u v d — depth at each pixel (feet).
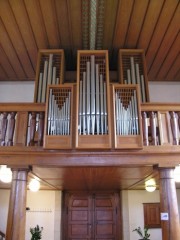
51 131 13.43
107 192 24.81
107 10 15.08
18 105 14.17
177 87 22.86
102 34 17.16
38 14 15.40
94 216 24.22
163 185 13.28
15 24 16.17
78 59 15.80
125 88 14.40
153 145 13.51
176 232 12.48
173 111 14.07
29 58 19.63
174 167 13.39
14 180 13.32
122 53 18.57
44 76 18.06
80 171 15.08
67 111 13.82
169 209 12.86
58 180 18.72
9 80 22.76
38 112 14.20
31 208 23.76
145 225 23.34
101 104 14.07
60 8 14.98
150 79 22.54
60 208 23.93
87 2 14.47
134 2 14.49
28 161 13.38
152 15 15.42
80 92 14.55
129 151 13.34
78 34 17.16
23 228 12.76
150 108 14.11
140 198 24.16
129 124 13.57
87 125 13.57
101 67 15.94
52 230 23.22
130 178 17.83
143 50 18.49
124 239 22.99
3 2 14.42
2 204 23.59
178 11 15.02
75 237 23.66
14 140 13.62
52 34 17.15
